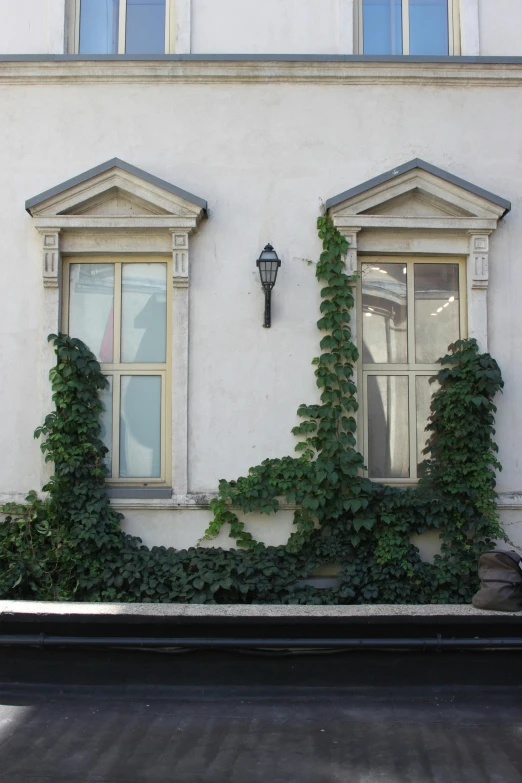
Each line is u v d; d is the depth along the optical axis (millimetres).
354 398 7664
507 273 7891
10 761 4781
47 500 7410
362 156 7906
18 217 7820
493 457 7516
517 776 4625
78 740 5090
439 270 8016
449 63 7906
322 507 7418
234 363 7734
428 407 7906
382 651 5973
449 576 7336
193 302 7773
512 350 7840
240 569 7207
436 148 7945
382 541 7449
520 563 6480
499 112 8000
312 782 4555
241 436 7684
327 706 5660
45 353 7691
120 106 7883
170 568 7266
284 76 7887
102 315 7914
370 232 7828
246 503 7488
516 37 8070
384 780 4574
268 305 7688
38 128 7867
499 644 5938
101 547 7324
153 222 7645
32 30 7977
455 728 5289
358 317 7875
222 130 7891
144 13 8227
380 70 7906
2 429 7660
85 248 7781
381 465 7867
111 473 7781
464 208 7738
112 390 7840
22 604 6539
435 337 7969
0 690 5910
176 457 7617
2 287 7766
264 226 7844
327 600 7234
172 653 5992
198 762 4789
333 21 8008
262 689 5926
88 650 6000
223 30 7965
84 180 7590
